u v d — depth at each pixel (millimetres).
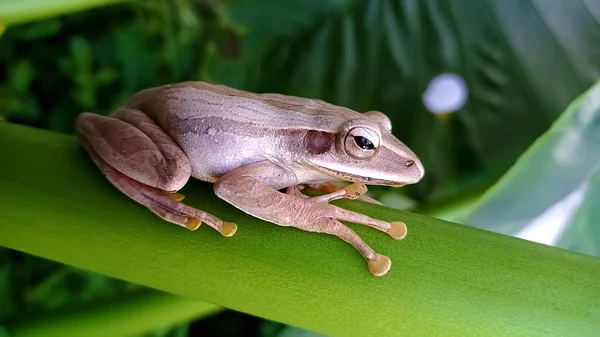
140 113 115
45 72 234
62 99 233
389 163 113
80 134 108
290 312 76
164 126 112
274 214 83
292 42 180
